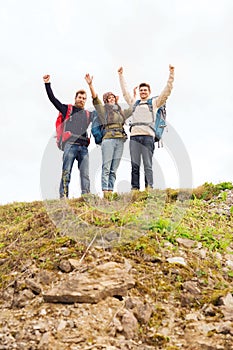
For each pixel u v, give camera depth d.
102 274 5.19
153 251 6.09
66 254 5.89
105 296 4.95
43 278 5.40
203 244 6.79
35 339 4.34
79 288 4.93
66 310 4.74
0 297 5.30
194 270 5.87
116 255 5.87
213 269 6.11
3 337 4.41
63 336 4.36
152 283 5.42
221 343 4.27
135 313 4.78
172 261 5.93
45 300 4.96
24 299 5.06
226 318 4.77
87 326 4.50
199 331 4.56
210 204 9.65
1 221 9.24
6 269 5.95
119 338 4.42
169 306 5.06
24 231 7.21
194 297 5.23
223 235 7.54
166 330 4.66
